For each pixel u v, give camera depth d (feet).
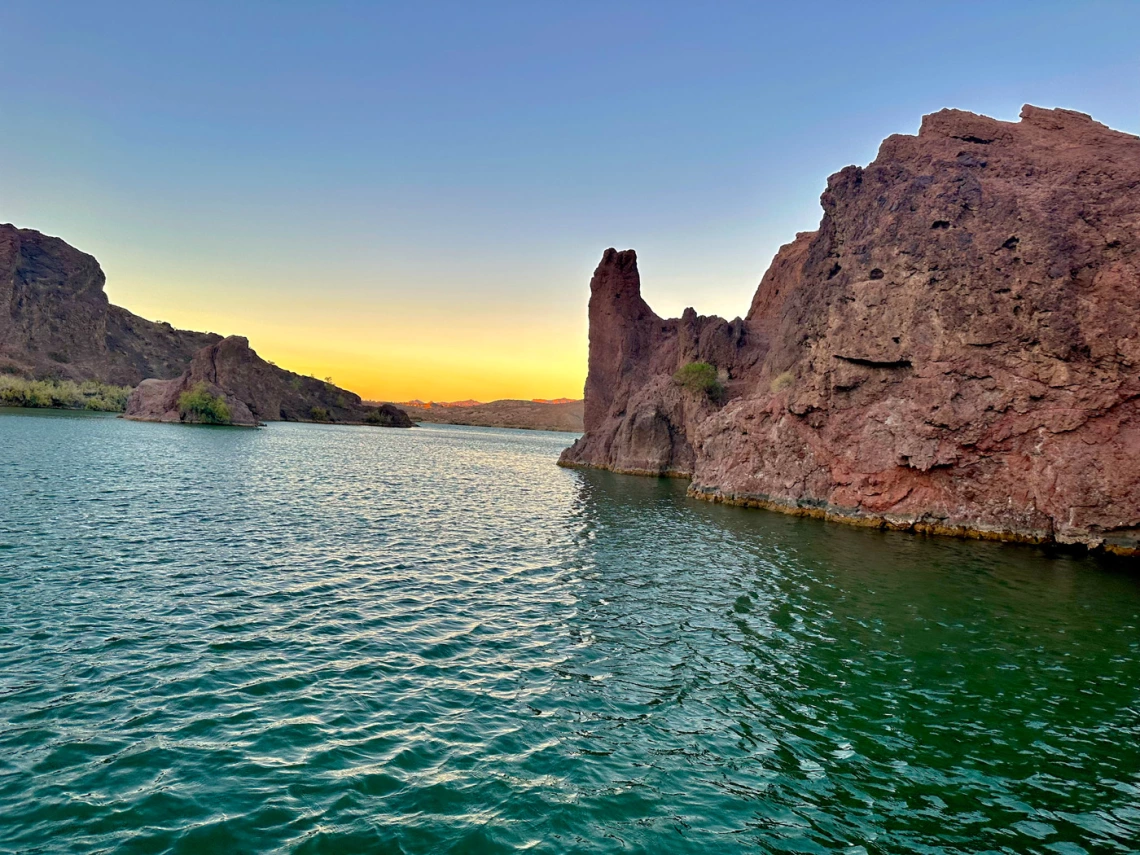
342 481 174.09
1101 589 81.97
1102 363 108.88
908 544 110.32
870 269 139.44
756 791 35.17
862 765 38.40
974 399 119.96
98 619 53.83
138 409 510.58
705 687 48.65
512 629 59.77
